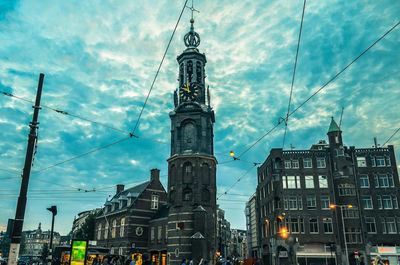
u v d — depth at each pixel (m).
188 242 44.03
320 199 49.03
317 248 46.91
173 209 46.88
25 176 13.97
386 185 49.34
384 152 50.78
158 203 59.19
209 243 44.50
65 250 41.03
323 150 51.47
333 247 45.59
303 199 49.06
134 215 55.69
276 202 49.84
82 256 19.52
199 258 41.72
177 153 48.59
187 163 48.03
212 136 52.38
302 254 46.62
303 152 51.47
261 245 58.47
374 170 50.00
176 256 44.12
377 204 48.41
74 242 19.61
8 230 13.40
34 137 14.50
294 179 50.16
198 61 53.25
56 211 28.55
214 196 48.16
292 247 46.78
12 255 13.08
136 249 54.06
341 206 46.06
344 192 49.06
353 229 47.41
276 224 48.72
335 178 49.75
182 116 50.34
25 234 189.12
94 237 68.75
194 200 45.75
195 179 46.59
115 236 59.09
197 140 48.72
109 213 63.16
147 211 57.34
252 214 92.31
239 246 140.12
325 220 47.94
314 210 48.47
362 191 49.06
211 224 45.81
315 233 47.41
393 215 47.84
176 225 45.50
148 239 55.25
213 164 49.56
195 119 49.75
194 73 52.12
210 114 51.00
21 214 13.55
